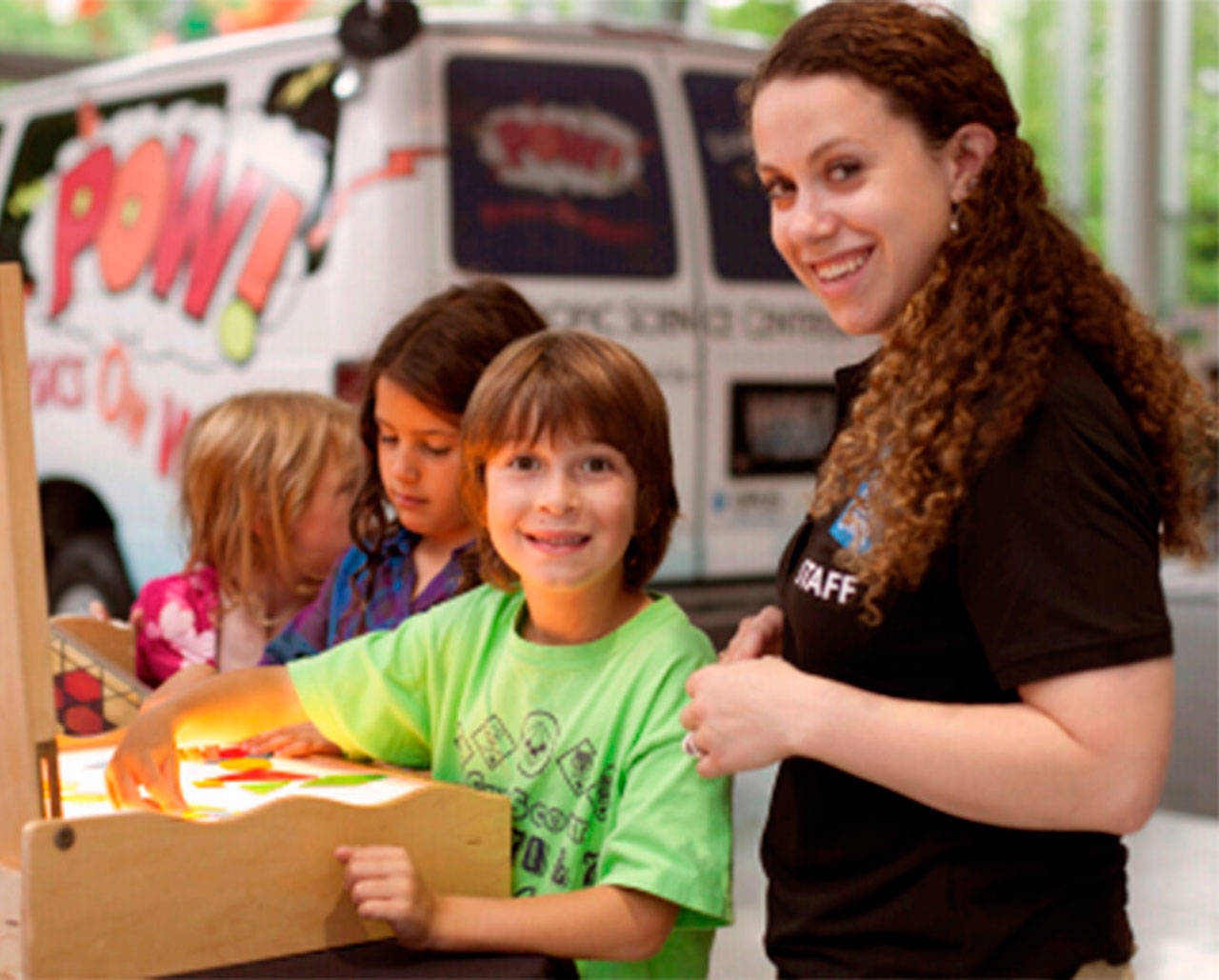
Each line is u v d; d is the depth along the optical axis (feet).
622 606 5.69
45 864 4.37
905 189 4.59
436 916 4.80
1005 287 4.45
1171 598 14.40
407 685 5.93
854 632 4.59
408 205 13.85
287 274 14.74
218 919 4.66
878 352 5.12
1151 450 4.62
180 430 15.98
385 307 13.88
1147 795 4.07
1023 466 4.22
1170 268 40.75
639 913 5.00
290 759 6.11
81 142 17.54
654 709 5.31
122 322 16.74
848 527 4.74
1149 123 35.24
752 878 12.09
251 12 32.86
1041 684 4.15
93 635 8.34
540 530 5.27
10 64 26.18
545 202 14.29
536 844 5.46
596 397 5.26
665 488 5.57
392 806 5.01
